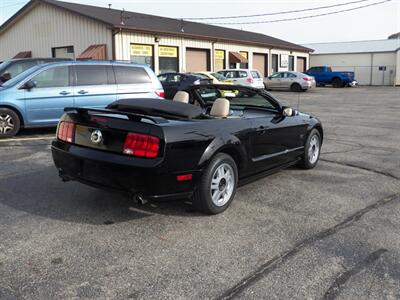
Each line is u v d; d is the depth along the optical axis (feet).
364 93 92.79
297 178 20.58
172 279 10.74
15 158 23.65
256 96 19.52
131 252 12.21
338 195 17.89
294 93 92.68
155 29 72.90
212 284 10.55
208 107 20.12
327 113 52.24
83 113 14.79
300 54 134.72
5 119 29.27
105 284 10.44
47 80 30.09
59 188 18.10
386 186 19.27
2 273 10.87
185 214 15.33
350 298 10.00
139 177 13.25
